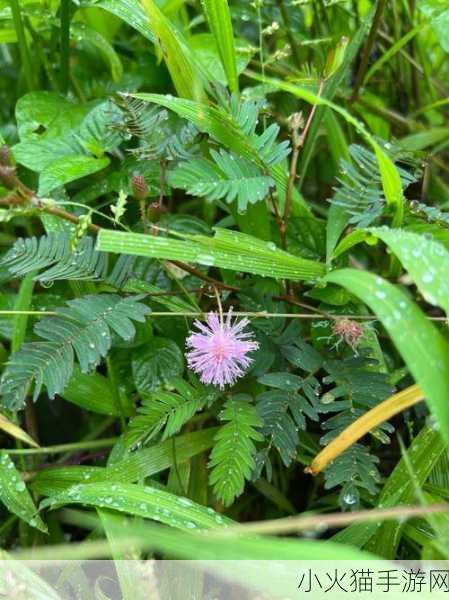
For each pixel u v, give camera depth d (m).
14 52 0.35
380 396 0.23
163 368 0.25
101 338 0.22
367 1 0.36
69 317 0.22
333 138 0.30
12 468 0.24
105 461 0.27
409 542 0.23
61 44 0.30
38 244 0.25
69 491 0.22
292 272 0.23
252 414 0.22
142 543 0.18
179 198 0.33
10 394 0.21
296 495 0.28
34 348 0.22
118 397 0.25
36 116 0.29
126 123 0.24
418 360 0.17
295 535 0.25
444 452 0.23
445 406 0.17
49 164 0.26
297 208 0.27
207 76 0.27
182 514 0.21
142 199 0.23
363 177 0.25
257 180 0.24
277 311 0.25
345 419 0.22
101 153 0.26
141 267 0.26
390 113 0.33
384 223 0.28
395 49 0.31
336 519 0.17
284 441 0.22
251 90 0.29
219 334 0.22
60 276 0.23
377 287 0.18
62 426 0.30
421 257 0.18
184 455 0.24
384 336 0.27
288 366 0.25
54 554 0.18
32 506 0.23
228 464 0.22
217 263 0.22
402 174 0.25
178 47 0.24
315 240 0.27
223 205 0.29
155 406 0.23
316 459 0.21
